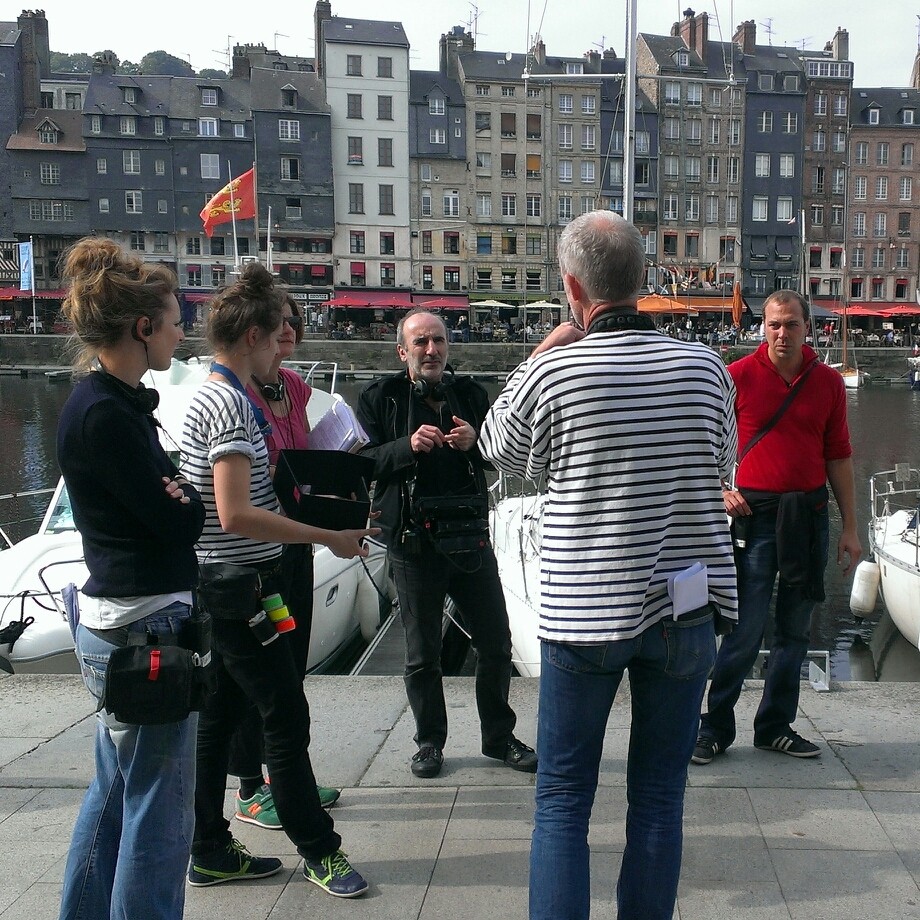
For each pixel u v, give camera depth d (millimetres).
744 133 62906
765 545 3650
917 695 4387
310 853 2846
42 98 62406
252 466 2811
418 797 3451
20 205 57969
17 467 22031
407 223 59688
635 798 2338
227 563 2729
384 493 3672
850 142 65250
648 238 62500
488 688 3693
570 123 60750
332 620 8031
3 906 2773
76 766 3768
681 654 2230
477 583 3670
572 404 2180
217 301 2828
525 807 3363
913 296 66875
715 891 2783
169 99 58781
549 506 2270
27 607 6602
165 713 2137
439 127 59812
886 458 24500
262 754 3369
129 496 2105
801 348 3631
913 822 3176
